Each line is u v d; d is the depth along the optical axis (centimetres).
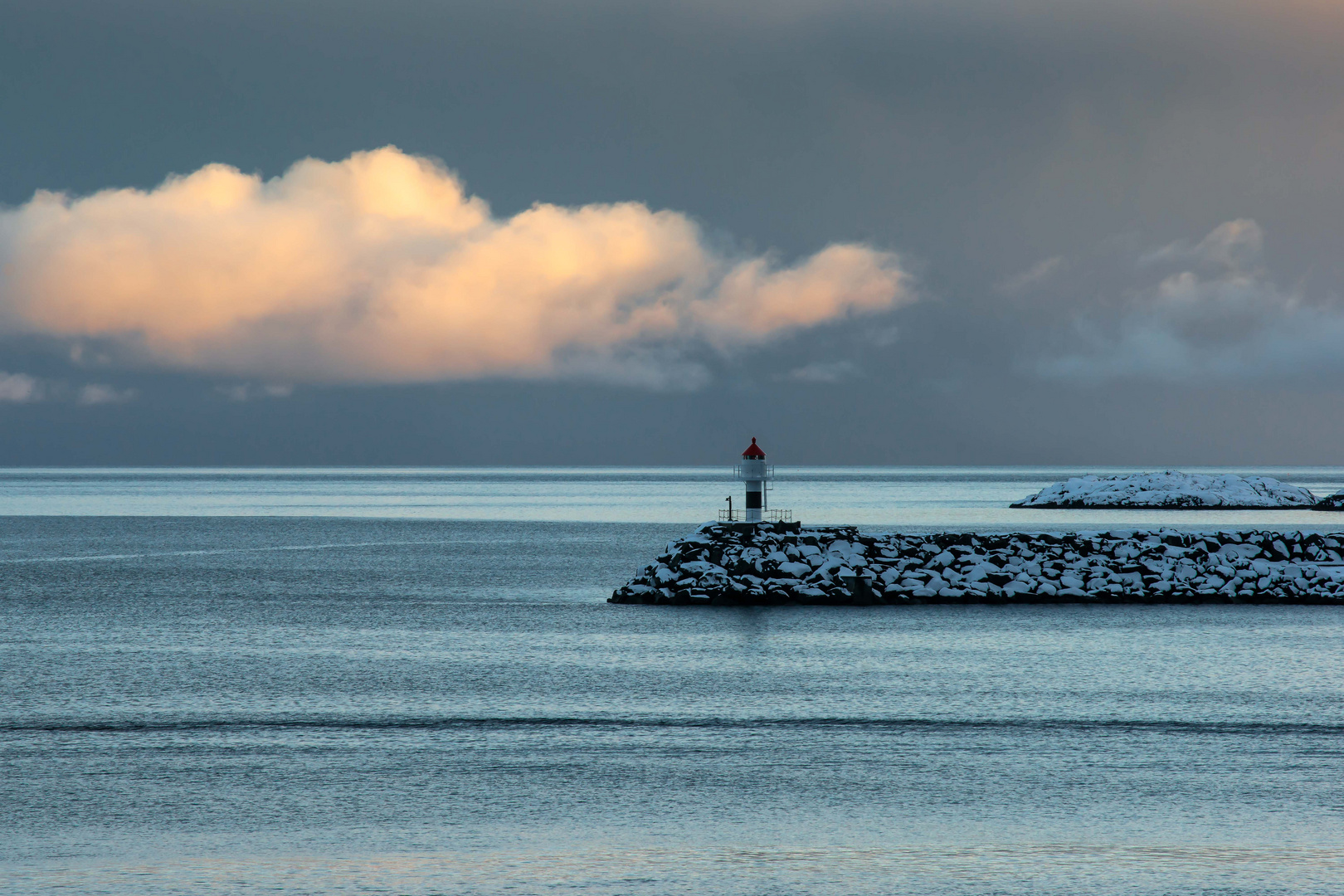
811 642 10288
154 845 4622
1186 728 6806
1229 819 4975
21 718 7088
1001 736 6594
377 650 9869
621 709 7369
